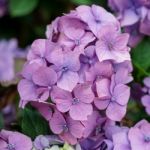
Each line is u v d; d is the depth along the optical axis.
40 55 0.45
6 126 0.53
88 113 0.43
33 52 0.45
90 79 0.44
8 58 0.71
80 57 0.45
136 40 0.55
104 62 0.44
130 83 0.52
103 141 0.46
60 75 0.44
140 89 0.51
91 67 0.44
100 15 0.47
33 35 0.80
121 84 0.45
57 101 0.43
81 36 0.45
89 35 0.45
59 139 0.45
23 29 0.81
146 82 0.51
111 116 0.45
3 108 0.60
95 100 0.45
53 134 0.47
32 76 0.44
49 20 0.79
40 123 0.48
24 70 0.45
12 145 0.44
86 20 0.46
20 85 0.45
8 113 0.60
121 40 0.46
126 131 0.45
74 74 0.44
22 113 0.50
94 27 0.45
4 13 0.80
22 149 0.44
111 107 0.45
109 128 0.46
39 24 0.80
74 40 0.45
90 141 0.46
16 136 0.44
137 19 0.53
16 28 0.83
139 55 0.55
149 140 0.45
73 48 0.45
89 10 0.47
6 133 0.44
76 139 0.45
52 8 0.78
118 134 0.45
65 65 0.44
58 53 0.44
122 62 0.46
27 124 0.48
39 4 0.77
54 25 0.47
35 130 0.48
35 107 0.47
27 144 0.44
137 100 0.53
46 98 0.43
